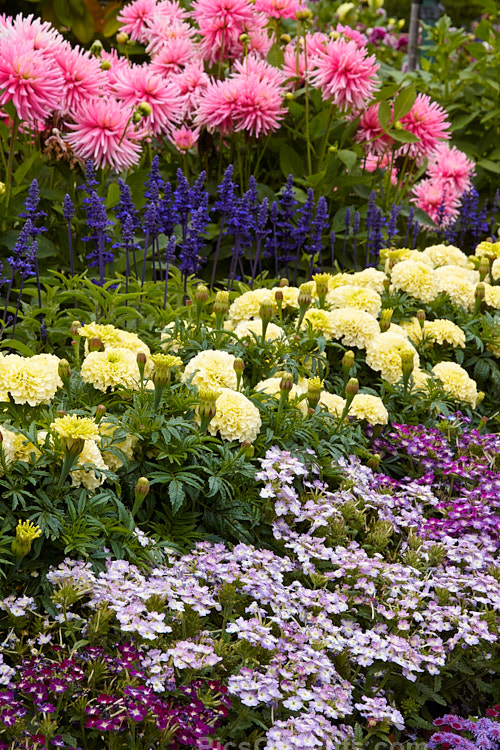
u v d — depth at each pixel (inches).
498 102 248.8
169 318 143.6
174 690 80.9
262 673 86.0
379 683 96.6
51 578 85.7
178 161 207.3
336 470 113.9
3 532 86.8
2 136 183.8
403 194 216.1
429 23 335.9
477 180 249.9
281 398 112.3
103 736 78.1
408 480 123.6
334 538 105.3
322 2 299.6
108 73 191.2
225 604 89.8
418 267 156.4
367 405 125.6
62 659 80.9
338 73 189.6
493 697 103.8
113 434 101.0
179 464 101.3
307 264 194.5
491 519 115.0
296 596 94.3
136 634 86.4
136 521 104.7
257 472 102.8
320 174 191.3
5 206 165.5
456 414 135.3
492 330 153.6
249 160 203.9
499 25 346.0
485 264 167.6
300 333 132.7
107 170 186.9
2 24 173.5
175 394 111.5
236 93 185.0
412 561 104.1
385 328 144.5
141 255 177.8
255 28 204.7
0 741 73.3
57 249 172.7
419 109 207.0
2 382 101.3
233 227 162.4
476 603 103.6
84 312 143.6
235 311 142.1
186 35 209.2
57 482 92.4
